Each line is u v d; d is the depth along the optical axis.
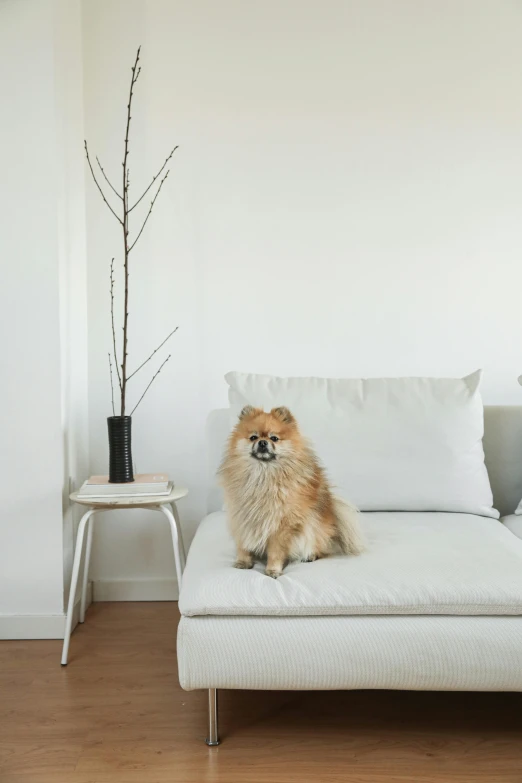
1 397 2.46
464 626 1.64
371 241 2.79
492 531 2.08
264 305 2.80
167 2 2.76
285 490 1.86
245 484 1.88
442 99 2.78
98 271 2.79
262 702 1.99
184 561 2.71
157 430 2.81
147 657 2.27
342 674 1.65
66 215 2.54
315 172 2.79
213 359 2.80
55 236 2.44
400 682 1.65
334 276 2.80
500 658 1.63
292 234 2.79
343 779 1.59
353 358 2.81
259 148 2.78
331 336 2.80
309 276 2.80
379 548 1.91
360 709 1.95
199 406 2.81
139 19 2.76
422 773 1.62
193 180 2.78
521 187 2.78
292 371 2.80
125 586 2.80
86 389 2.79
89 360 2.80
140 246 2.79
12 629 2.46
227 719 1.88
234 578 1.73
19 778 1.59
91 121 2.78
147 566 2.81
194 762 1.66
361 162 2.79
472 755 1.70
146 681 2.10
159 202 2.78
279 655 1.65
